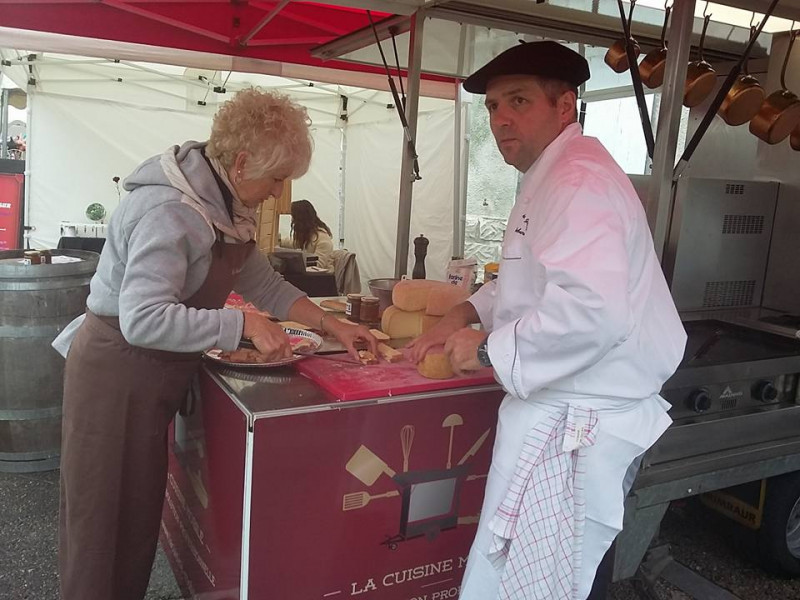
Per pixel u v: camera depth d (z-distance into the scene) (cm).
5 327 286
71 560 160
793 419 205
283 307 194
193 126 680
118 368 152
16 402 297
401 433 152
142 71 634
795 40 266
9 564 236
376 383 152
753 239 275
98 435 154
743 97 224
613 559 179
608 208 119
